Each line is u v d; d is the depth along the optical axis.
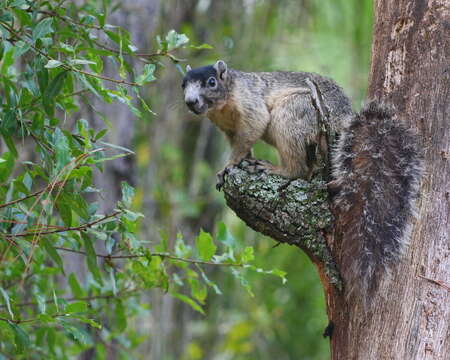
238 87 12.10
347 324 8.04
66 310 8.20
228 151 20.91
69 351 10.84
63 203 7.84
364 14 17.11
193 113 12.20
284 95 11.91
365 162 8.06
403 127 8.09
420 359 7.65
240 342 19.69
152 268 9.66
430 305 7.73
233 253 9.40
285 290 20.06
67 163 7.36
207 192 20.70
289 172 11.31
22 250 7.93
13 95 8.06
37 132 8.12
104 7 8.96
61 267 8.20
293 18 19.03
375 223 7.92
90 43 8.31
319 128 8.75
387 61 8.40
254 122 11.91
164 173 19.34
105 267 8.99
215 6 19.61
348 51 17.27
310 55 18.16
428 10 8.22
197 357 19.06
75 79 8.64
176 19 18.75
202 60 18.62
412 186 7.96
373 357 7.77
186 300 9.87
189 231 19.66
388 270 7.84
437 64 8.12
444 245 7.84
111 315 10.72
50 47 7.91
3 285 9.59
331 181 8.28
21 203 8.09
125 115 15.09
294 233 8.41
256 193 8.59
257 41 19.05
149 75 7.89
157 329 17.02
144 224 18.02
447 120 8.02
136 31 15.32
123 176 15.09
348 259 7.98
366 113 8.22
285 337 20.38
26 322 8.23
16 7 7.76
